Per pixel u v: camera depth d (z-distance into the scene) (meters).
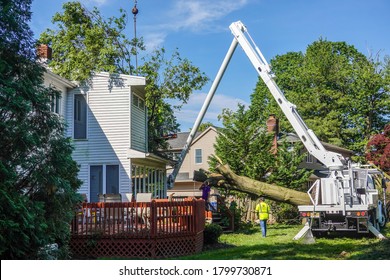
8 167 9.13
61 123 10.47
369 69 52.09
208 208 23.73
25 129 9.40
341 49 61.44
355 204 18.53
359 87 52.25
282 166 28.81
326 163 19.12
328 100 54.94
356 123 52.50
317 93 54.16
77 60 28.03
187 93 28.84
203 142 51.38
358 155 51.72
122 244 14.52
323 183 18.88
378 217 20.62
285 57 63.38
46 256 9.82
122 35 31.38
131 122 23.19
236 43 22.08
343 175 18.91
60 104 22.14
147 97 26.19
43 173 9.73
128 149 22.53
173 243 14.84
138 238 14.47
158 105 28.75
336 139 51.22
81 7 30.75
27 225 8.85
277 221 28.94
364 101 52.34
